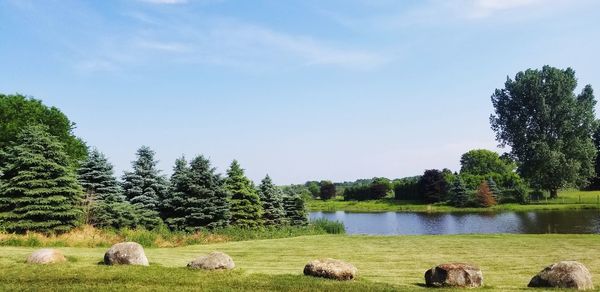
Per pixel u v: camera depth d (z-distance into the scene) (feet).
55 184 89.51
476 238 84.33
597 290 35.63
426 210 283.38
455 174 346.33
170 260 51.60
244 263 54.03
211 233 102.12
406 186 352.49
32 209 86.69
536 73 236.02
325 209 342.44
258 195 148.66
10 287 35.35
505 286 38.04
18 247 64.75
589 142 229.86
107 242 73.72
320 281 37.63
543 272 37.63
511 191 282.77
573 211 201.77
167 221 113.80
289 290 35.35
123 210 102.22
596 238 80.28
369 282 37.99
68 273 39.11
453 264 37.91
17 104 156.66
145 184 121.39
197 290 35.01
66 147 164.55
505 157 251.39
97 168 112.47
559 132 229.45
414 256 61.93
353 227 183.73
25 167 90.79
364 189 391.24
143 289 35.09
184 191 119.14
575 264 37.27
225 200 121.70
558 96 228.43
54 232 85.05
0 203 87.76
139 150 123.44
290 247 74.08
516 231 141.28
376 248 71.97
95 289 35.04
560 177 226.38
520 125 236.02
